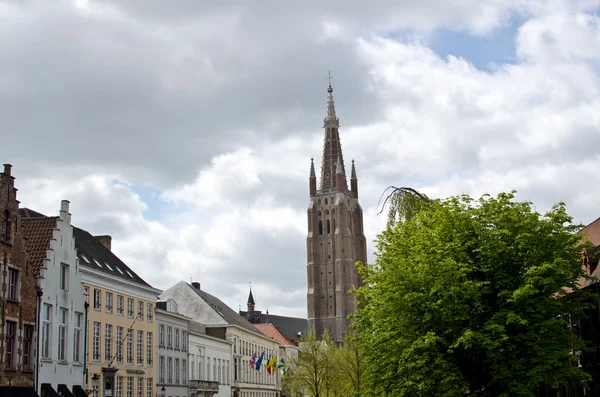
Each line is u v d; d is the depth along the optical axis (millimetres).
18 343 47531
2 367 45344
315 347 99938
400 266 46906
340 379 94250
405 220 48531
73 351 56781
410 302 45469
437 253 46312
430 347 44344
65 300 55656
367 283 53406
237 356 116250
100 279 65562
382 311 47531
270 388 138625
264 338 137000
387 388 49062
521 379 43094
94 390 62469
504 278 45781
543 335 43906
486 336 43344
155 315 78875
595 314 52281
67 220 56719
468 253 46875
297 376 102438
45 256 52969
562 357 43188
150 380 76500
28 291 49219
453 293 43781
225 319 113000
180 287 117125
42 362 51312
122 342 69688
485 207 48156
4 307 46000
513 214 46812
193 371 93188
